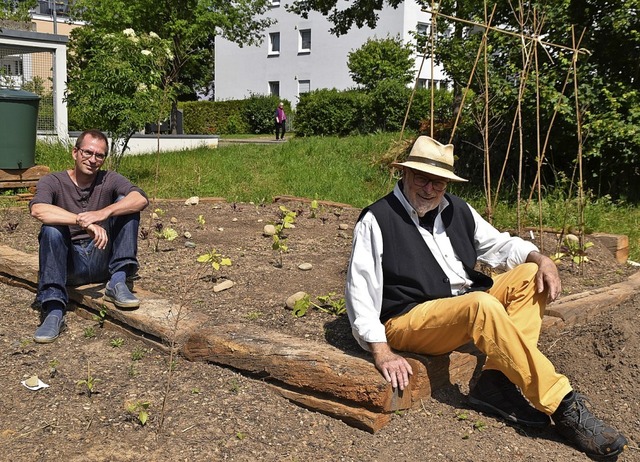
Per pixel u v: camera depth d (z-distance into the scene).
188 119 36.44
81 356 3.85
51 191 4.19
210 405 3.25
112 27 22.62
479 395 3.27
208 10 24.06
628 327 4.14
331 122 26.28
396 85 23.84
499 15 9.56
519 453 2.98
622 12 8.58
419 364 3.21
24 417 3.11
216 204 8.89
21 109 8.80
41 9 36.62
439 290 3.26
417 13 31.08
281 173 11.77
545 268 3.13
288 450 2.93
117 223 4.32
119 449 2.86
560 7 8.88
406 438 3.04
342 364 3.21
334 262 5.78
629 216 8.17
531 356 2.98
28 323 4.39
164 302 4.30
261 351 3.45
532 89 8.72
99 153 4.20
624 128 8.32
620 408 3.45
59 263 4.10
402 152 11.84
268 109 34.78
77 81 10.08
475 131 10.60
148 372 3.63
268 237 6.80
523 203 8.64
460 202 3.43
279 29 36.50
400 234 3.22
